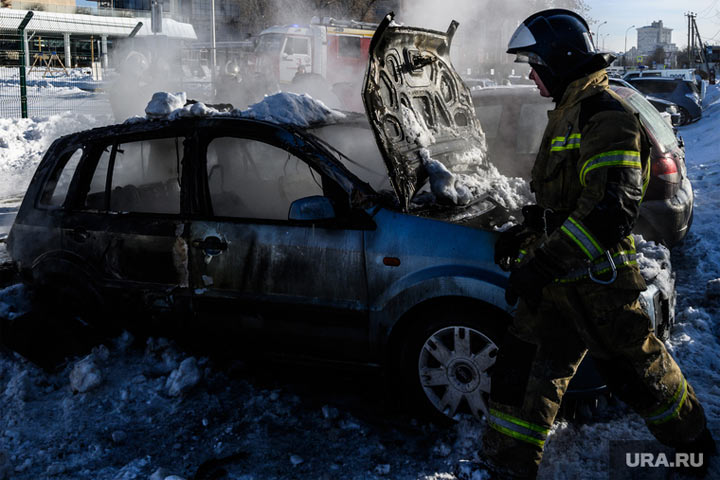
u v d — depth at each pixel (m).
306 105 4.20
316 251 3.40
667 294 3.46
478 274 3.11
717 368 3.83
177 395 3.62
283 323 3.53
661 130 5.80
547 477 2.88
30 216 4.27
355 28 26.97
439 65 4.43
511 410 2.53
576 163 2.35
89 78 36.78
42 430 3.37
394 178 3.32
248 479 2.94
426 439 3.23
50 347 4.02
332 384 3.81
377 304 3.30
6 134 15.31
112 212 4.02
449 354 3.23
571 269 2.38
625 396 2.55
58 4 49.50
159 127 3.94
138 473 2.99
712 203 8.22
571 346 2.51
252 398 3.64
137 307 3.88
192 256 3.70
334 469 3.00
